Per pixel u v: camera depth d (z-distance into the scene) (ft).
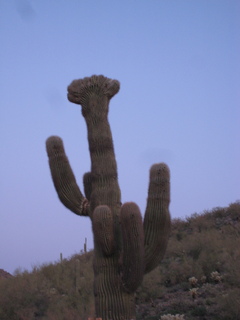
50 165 30.27
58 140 30.50
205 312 35.42
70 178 30.14
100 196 28.84
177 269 47.73
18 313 43.37
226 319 33.58
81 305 42.60
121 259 27.37
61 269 57.88
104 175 29.09
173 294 43.24
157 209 27.71
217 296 38.06
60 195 30.22
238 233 60.75
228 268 43.62
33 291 48.37
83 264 60.85
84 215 30.17
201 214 75.82
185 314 36.37
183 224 74.02
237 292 35.45
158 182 27.91
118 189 29.35
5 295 46.21
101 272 27.66
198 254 53.36
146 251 27.58
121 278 27.30
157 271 48.57
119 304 27.07
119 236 27.94
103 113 30.14
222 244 53.98
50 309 43.83
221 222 70.33
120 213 26.37
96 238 27.81
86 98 30.45
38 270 59.06
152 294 43.29
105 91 30.50
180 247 56.75
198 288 42.63
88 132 30.04
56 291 50.16
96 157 29.45
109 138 29.81
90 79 30.73
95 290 27.84
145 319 37.04
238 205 74.49
